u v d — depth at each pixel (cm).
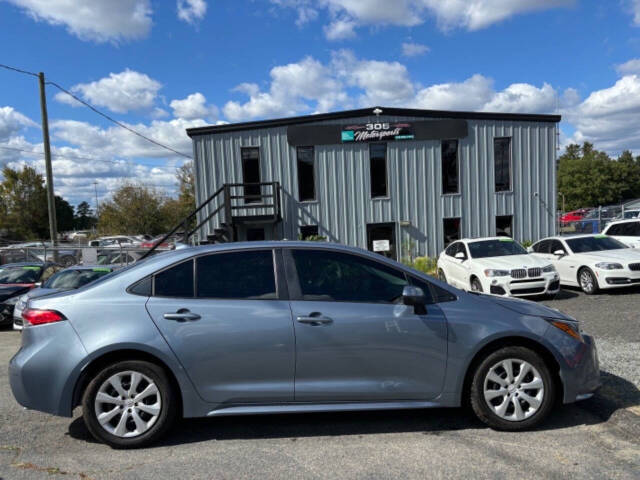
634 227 1320
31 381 359
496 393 372
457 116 1717
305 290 383
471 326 374
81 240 4362
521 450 344
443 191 1744
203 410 366
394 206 1731
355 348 369
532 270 980
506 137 1753
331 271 392
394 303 382
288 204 1716
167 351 359
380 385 372
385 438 372
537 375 372
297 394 368
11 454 359
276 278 386
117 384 361
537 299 1028
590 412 408
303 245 401
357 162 1719
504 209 1761
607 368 492
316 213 1719
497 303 397
